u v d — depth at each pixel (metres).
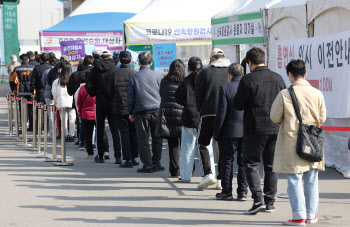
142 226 9.08
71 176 13.84
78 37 28.45
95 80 15.28
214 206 10.41
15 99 21.92
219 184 11.95
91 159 16.64
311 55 14.41
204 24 23.52
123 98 14.70
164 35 23.42
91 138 16.56
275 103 8.77
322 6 13.86
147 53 14.12
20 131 24.20
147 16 23.58
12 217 9.86
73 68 25.03
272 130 9.34
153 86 13.96
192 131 12.65
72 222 9.42
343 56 13.14
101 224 9.25
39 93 22.25
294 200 8.80
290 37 15.51
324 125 14.38
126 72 14.77
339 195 11.16
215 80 11.28
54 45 28.39
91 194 11.72
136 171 14.46
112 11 30.77
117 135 15.57
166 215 9.79
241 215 9.66
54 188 12.39
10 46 68.12
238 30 17.92
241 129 10.41
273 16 16.06
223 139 10.56
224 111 10.29
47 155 17.59
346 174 12.93
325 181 12.56
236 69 10.41
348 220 9.21
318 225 8.89
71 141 20.75
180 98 12.45
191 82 12.28
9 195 11.70
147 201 10.97
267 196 9.72
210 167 11.88
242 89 9.37
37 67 22.09
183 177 12.78
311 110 8.67
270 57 16.50
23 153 18.16
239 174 10.73
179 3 24.22
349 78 13.03
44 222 9.46
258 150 9.44
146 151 14.10
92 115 16.28
